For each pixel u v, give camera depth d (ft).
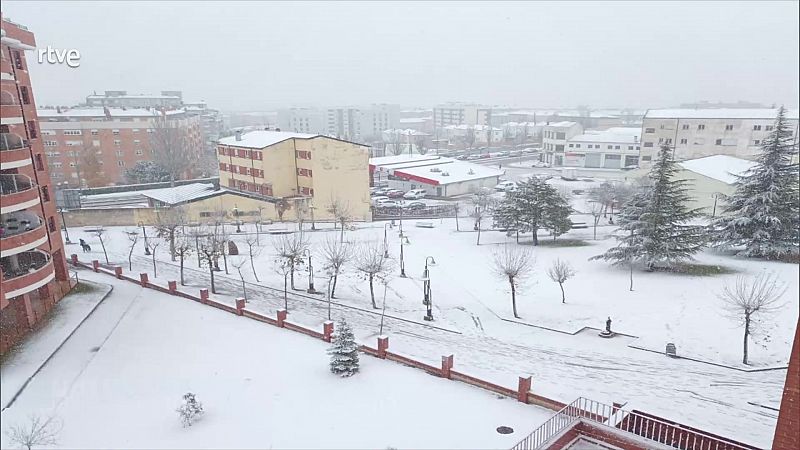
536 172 320.29
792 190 120.47
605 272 119.24
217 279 117.29
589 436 46.11
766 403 61.87
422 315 96.58
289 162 191.62
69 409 55.47
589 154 333.62
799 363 34.71
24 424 50.90
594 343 82.33
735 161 193.98
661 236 117.50
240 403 57.67
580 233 165.37
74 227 167.22
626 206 125.08
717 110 270.67
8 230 79.51
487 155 401.29
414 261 133.08
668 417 48.03
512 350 79.46
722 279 108.27
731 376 69.97
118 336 76.74
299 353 71.82
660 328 86.94
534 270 122.72
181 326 81.61
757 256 122.93
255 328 81.51
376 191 262.26
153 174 220.84
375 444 49.90
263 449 49.16
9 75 78.28
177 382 62.64
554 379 68.49
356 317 94.68
